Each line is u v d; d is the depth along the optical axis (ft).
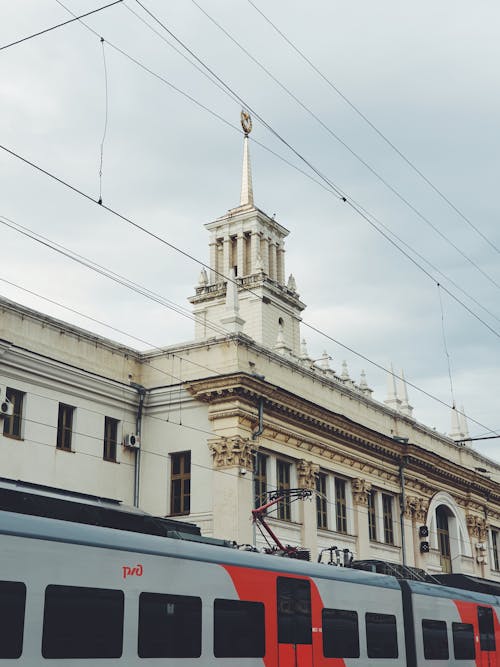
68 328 91.40
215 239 211.82
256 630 50.08
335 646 56.44
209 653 46.42
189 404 97.19
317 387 111.45
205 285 203.41
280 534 98.78
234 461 92.63
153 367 100.68
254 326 190.49
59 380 88.53
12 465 81.71
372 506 122.21
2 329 83.51
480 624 75.51
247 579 50.42
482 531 153.79
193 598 46.34
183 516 93.71
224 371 96.12
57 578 39.27
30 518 39.47
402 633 64.59
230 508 90.94
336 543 109.50
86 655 39.63
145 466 97.76
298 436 104.47
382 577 64.95
